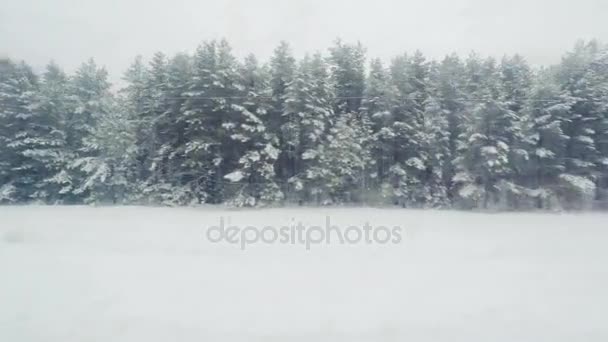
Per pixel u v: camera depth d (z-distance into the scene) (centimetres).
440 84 2316
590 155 2053
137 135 2230
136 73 2428
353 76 2409
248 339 372
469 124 2067
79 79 2741
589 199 1988
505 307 465
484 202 1981
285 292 516
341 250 805
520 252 790
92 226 1154
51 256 736
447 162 2138
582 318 432
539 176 2050
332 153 1959
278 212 1617
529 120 2039
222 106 1936
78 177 2355
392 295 506
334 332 389
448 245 866
